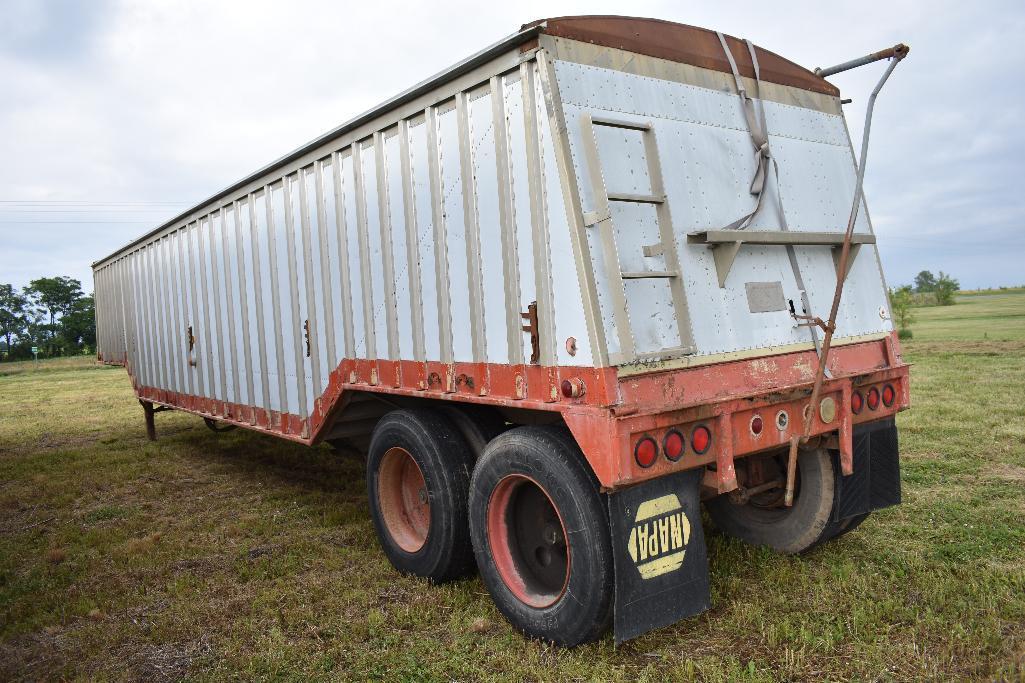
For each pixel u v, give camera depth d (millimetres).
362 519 5902
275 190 6098
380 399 5148
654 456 3076
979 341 18922
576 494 3223
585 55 3367
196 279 7910
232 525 5930
